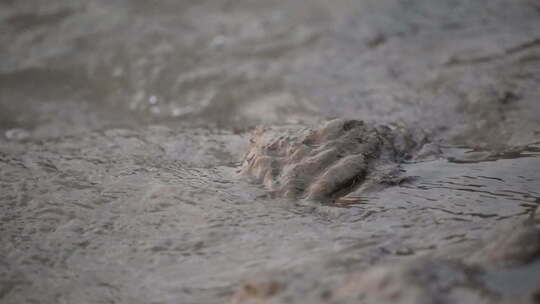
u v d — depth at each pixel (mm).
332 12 17406
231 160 10242
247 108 13875
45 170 10109
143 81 15664
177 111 14453
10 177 9852
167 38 16922
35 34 17688
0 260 7828
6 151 11102
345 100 13203
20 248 8031
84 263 7656
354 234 7520
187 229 8109
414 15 16516
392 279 5555
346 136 9336
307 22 17078
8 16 18375
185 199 8844
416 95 12742
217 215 8352
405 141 9992
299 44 16078
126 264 7547
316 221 8008
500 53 13789
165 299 6801
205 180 9414
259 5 18297
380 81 13789
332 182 8625
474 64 13516
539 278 5730
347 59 15102
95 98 15594
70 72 16375
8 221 8625
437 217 7781
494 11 15938
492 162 9477
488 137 10688
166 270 7324
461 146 10422
